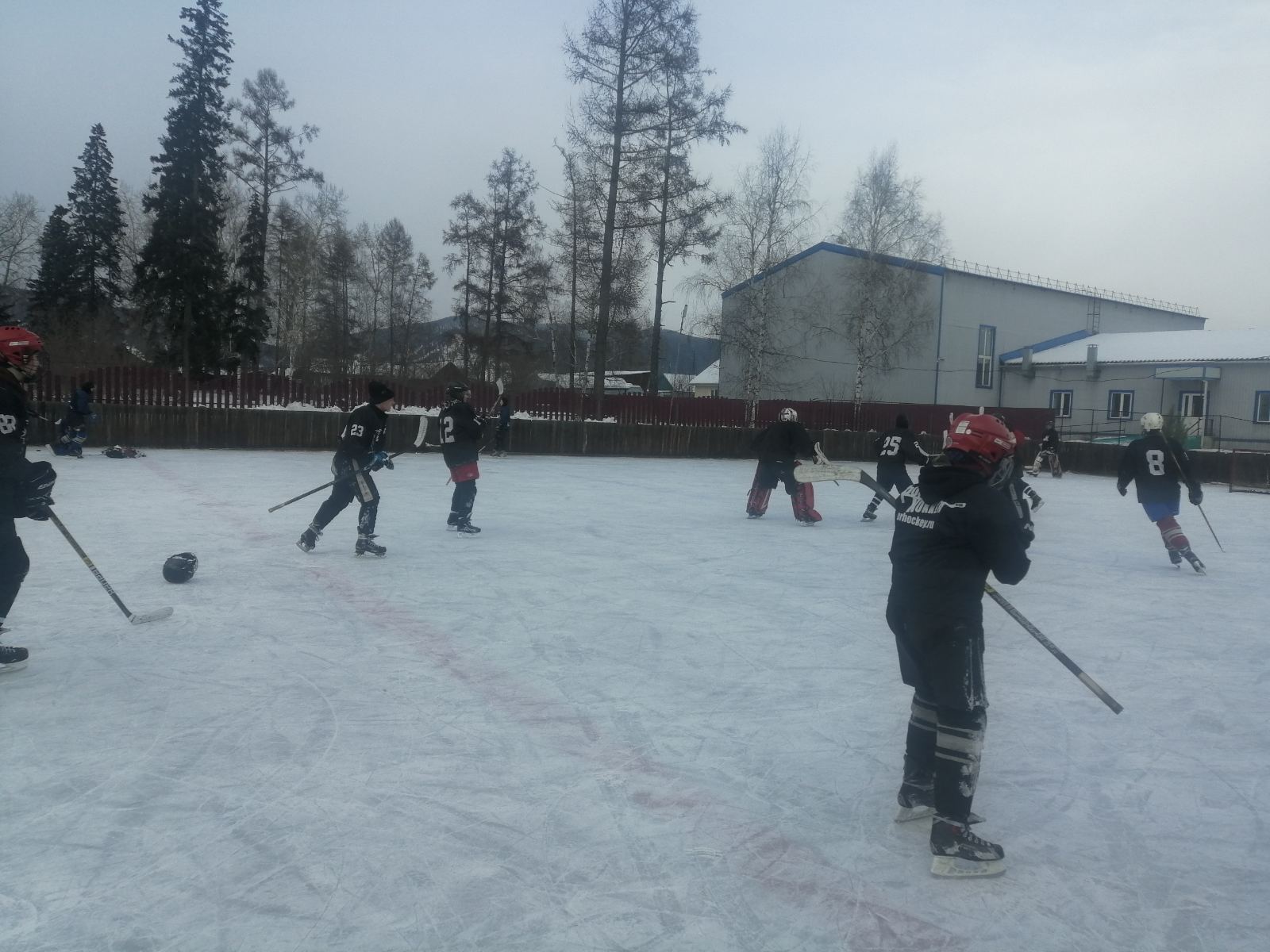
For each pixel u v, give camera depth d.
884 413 36.44
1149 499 10.65
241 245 49.50
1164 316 59.94
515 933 2.95
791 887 3.29
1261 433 42.16
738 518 14.14
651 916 3.07
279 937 2.89
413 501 14.80
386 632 6.60
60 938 2.86
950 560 3.61
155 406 22.84
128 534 10.45
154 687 5.29
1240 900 3.29
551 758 4.42
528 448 28.39
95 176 50.34
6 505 5.41
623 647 6.44
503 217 48.28
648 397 30.78
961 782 3.43
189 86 37.06
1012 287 51.59
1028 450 34.84
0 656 5.46
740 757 4.51
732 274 40.50
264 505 13.08
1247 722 5.24
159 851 3.42
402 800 3.90
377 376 45.16
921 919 3.11
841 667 6.09
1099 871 3.48
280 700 5.13
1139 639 7.20
